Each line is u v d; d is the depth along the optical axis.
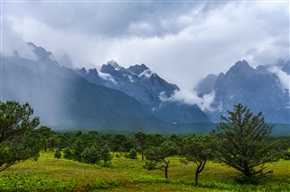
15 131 24.34
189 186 35.66
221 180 42.66
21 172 38.91
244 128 41.59
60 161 57.16
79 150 73.94
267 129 42.72
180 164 61.19
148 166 43.62
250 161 39.22
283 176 42.94
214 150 41.03
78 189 30.33
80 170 42.81
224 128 43.62
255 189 35.78
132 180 36.16
